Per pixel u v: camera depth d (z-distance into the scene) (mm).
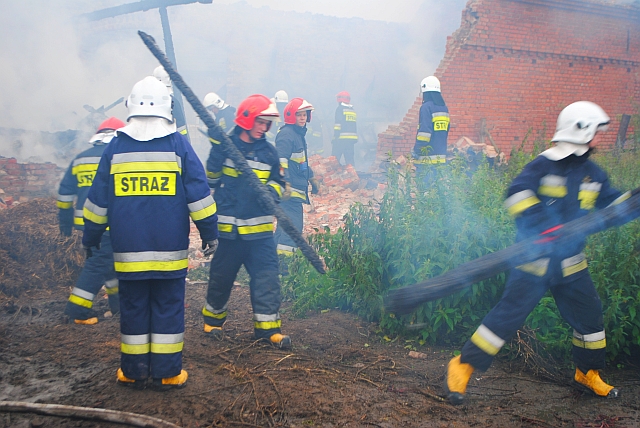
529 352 3867
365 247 4609
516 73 12672
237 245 4121
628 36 13547
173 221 3236
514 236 4184
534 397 3463
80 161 4562
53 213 6559
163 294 3299
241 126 4043
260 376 3561
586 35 13141
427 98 7848
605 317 3834
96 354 3857
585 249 4254
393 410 3205
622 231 4266
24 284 5449
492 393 3502
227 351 3975
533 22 12609
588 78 13352
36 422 2842
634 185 5992
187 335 4305
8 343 4039
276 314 4168
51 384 3379
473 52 12258
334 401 3271
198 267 6332
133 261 3186
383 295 4453
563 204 3297
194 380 3465
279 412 3119
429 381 3617
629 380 3764
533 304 3275
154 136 3205
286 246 6105
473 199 4465
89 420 2867
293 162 6102
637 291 4039
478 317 4195
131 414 2865
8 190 9680
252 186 3854
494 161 8305
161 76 8602
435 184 4574
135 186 3197
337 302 5129
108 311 4934
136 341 3273
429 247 4254
